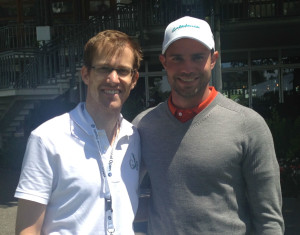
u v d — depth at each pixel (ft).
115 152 6.44
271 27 31.60
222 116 6.72
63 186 5.91
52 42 38.04
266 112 37.22
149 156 7.05
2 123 37.06
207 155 6.56
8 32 45.55
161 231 6.92
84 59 6.53
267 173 6.52
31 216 5.84
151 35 33.76
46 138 5.91
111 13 35.01
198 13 31.19
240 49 41.75
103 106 6.32
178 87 6.84
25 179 5.82
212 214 6.55
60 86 35.42
